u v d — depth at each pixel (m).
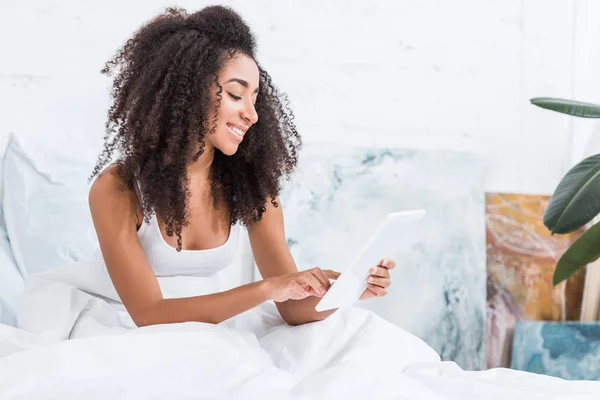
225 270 2.45
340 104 2.70
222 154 1.83
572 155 2.97
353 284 1.45
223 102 1.69
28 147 2.23
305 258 2.55
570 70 2.95
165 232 1.76
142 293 1.63
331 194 2.60
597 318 2.88
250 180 1.86
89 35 2.43
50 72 2.40
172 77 1.69
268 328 1.81
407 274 2.67
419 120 2.79
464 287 2.73
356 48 2.72
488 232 2.82
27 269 2.13
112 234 1.66
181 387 1.13
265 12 2.62
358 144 2.72
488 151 2.88
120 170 1.71
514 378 1.31
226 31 1.73
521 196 2.87
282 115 1.92
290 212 2.55
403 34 2.77
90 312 1.68
